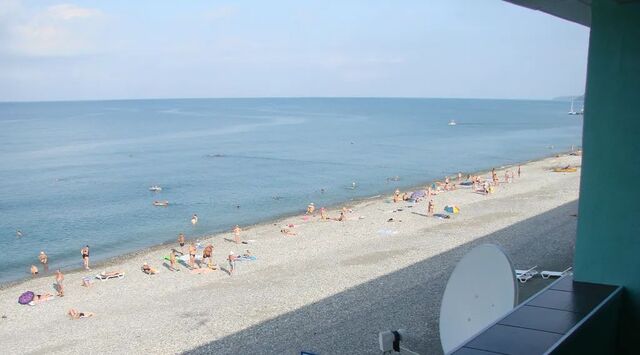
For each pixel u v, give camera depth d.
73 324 19.45
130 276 25.38
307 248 28.41
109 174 64.75
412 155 81.44
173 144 99.12
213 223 39.53
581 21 7.57
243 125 148.38
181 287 22.94
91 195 51.84
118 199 49.81
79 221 41.38
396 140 105.44
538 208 35.53
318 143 99.56
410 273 22.19
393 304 18.45
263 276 23.61
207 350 16.09
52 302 22.25
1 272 29.38
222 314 19.08
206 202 47.59
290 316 18.27
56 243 35.34
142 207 46.09
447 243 27.30
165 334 17.66
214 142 102.06
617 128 5.79
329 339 15.97
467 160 75.38
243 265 25.70
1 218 42.62
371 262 24.56
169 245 32.97
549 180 49.75
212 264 26.22
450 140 105.81
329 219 36.72
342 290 20.64
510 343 4.23
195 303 20.62
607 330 5.41
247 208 44.62
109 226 39.62
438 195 43.66
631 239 5.80
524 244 25.36
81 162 75.62
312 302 19.52
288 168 68.06
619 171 5.81
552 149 88.94
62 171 67.44
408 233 30.59
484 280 8.27
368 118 183.00
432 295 19.11
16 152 88.31
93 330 18.66
